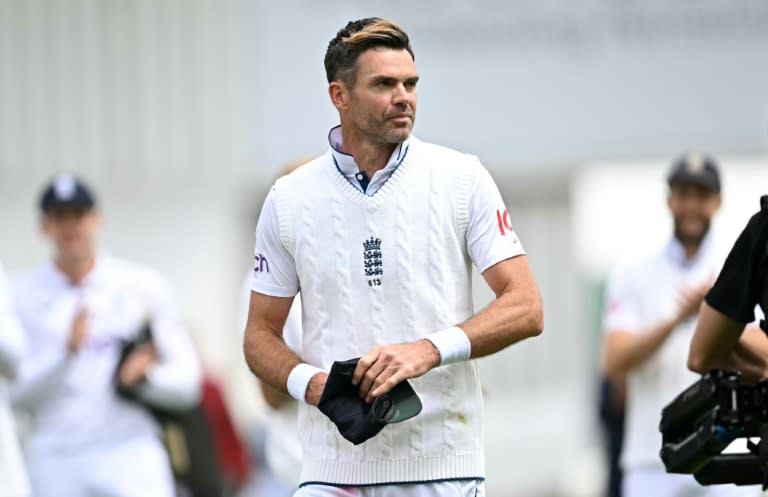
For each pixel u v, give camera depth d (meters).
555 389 55.72
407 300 17.94
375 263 17.98
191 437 30.62
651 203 50.78
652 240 50.09
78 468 29.44
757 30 52.97
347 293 18.08
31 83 54.03
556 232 55.22
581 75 53.31
